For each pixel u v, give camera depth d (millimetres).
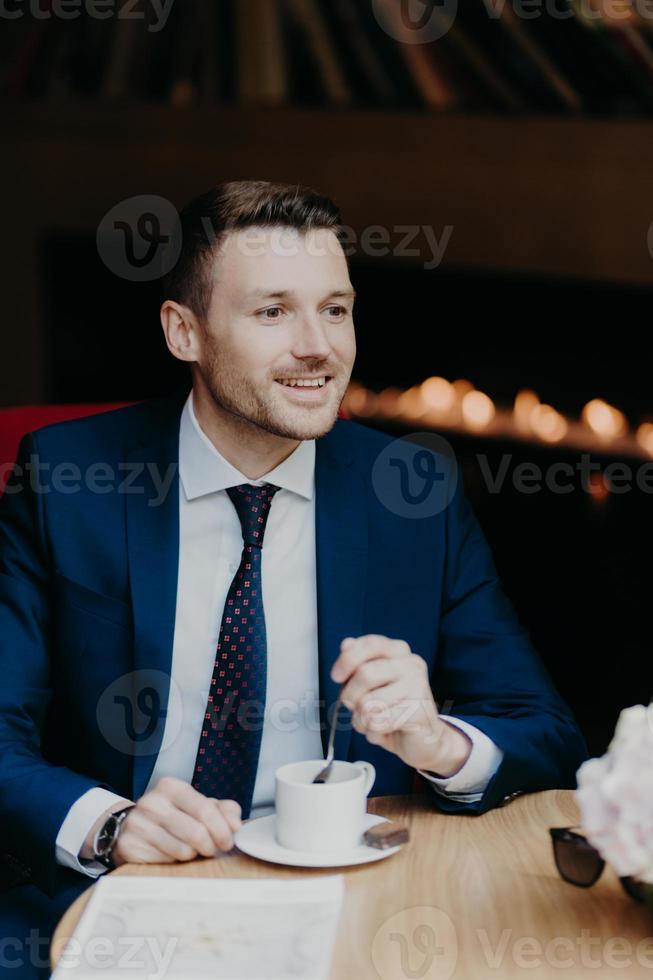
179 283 1756
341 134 3777
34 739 1709
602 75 3383
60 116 4074
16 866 1544
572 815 1514
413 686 1484
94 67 4004
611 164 3408
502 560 4184
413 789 1830
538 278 3766
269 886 1251
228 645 1701
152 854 1376
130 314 4379
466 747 1531
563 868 1252
